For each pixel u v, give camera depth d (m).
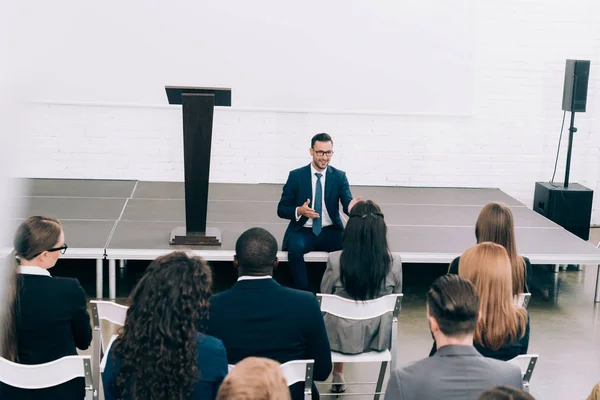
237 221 6.73
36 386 3.08
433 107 8.05
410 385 2.42
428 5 7.82
